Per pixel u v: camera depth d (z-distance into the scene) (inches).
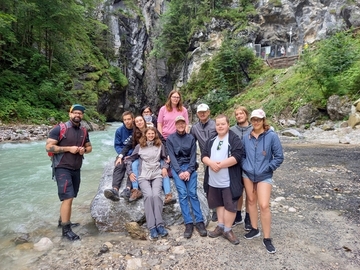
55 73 801.6
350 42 553.9
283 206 162.2
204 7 1259.2
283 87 679.1
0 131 478.9
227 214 121.9
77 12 770.8
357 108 434.0
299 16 1267.2
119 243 122.4
